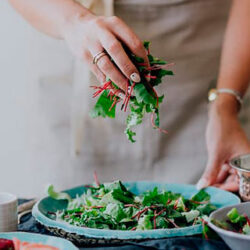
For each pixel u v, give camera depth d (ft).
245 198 3.50
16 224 3.16
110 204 3.13
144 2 4.82
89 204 3.32
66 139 5.18
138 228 2.97
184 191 3.84
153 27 4.91
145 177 5.21
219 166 4.09
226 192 3.65
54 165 5.25
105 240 2.79
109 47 3.02
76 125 4.99
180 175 5.22
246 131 5.86
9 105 5.92
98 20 3.26
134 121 3.22
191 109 5.16
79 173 5.20
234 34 4.68
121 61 3.00
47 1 3.89
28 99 5.25
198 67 5.10
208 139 4.25
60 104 5.11
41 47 5.04
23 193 6.18
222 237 2.59
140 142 5.09
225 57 4.69
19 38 5.65
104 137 5.08
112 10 4.72
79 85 4.94
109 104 3.32
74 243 2.88
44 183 5.32
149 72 3.11
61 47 5.00
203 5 4.96
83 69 4.90
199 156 5.23
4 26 5.64
